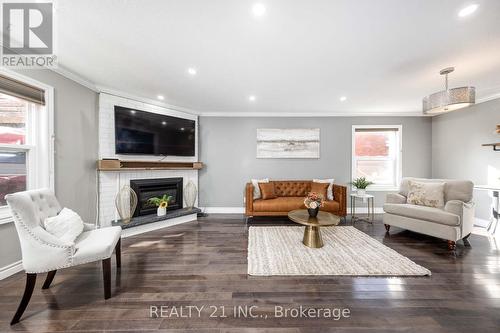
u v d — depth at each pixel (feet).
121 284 6.03
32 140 7.39
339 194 12.21
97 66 8.00
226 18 5.26
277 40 6.24
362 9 4.92
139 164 11.55
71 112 8.69
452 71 8.28
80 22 5.44
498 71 8.28
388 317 4.71
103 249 5.32
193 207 13.74
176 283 6.07
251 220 12.94
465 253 8.02
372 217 12.74
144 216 11.41
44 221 5.32
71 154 8.70
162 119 12.50
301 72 8.45
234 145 14.93
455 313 4.82
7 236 6.40
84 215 9.35
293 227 11.37
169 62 7.66
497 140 10.85
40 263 4.75
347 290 5.72
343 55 7.10
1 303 5.20
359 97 11.53
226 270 6.82
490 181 11.11
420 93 10.87
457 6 4.82
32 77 7.13
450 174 13.33
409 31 5.77
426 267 6.93
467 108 12.26
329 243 9.00
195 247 8.76
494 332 4.28
